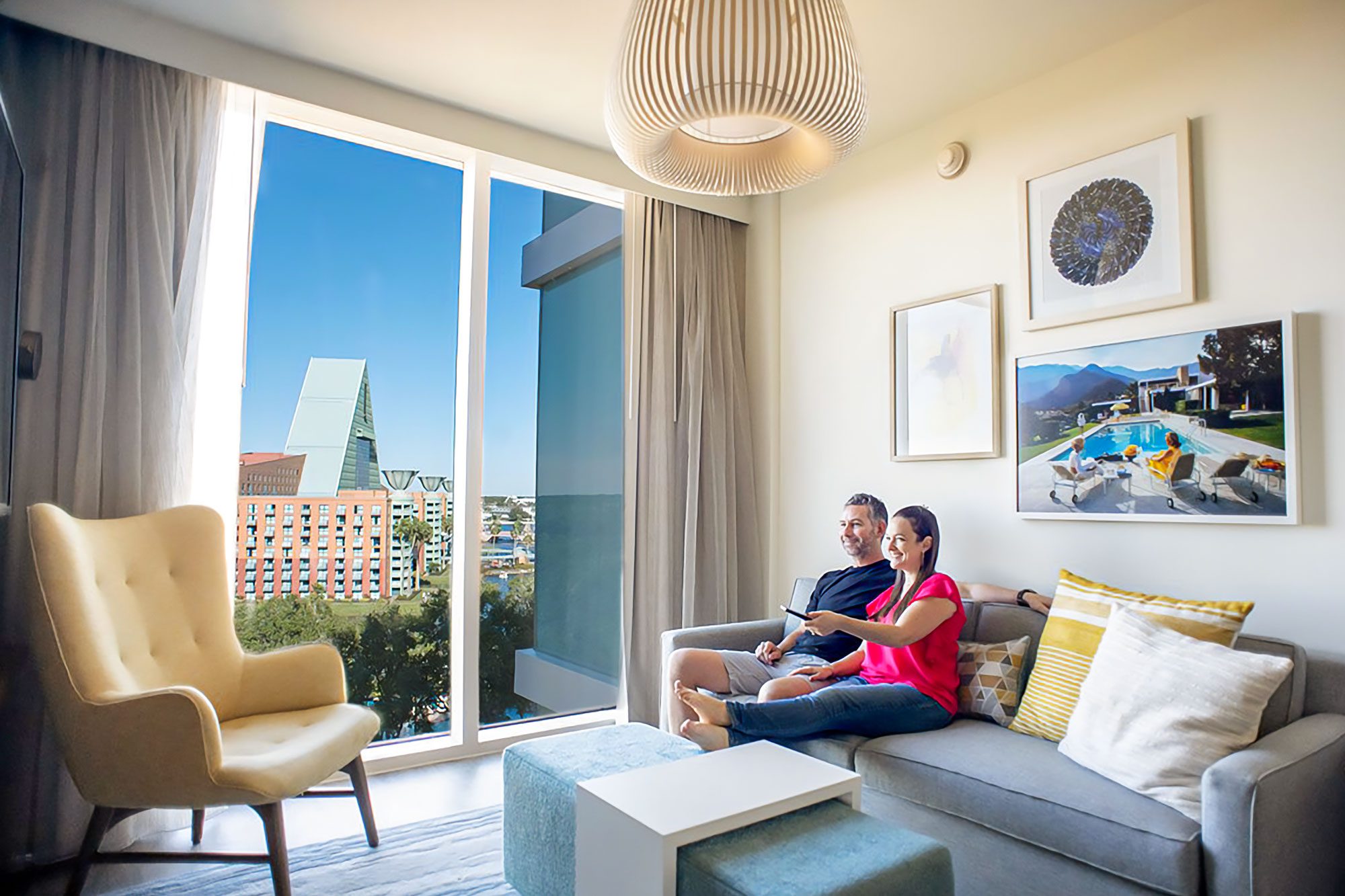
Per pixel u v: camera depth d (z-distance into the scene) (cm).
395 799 270
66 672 185
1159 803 166
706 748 209
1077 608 224
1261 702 169
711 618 362
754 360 390
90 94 242
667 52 170
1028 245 281
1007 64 275
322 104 281
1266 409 222
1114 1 240
